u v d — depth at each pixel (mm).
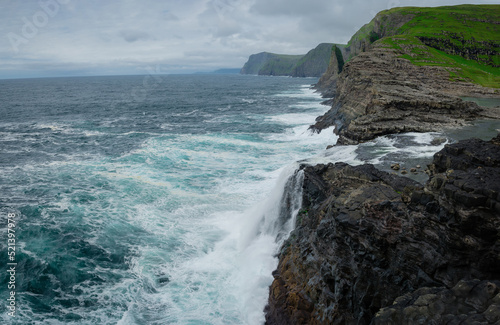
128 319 16078
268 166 35719
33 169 36281
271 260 20000
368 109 40438
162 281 18719
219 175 33500
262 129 57125
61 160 39781
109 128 60969
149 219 25172
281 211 23641
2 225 24188
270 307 16453
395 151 26766
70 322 15953
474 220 11016
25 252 21109
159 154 41594
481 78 62188
